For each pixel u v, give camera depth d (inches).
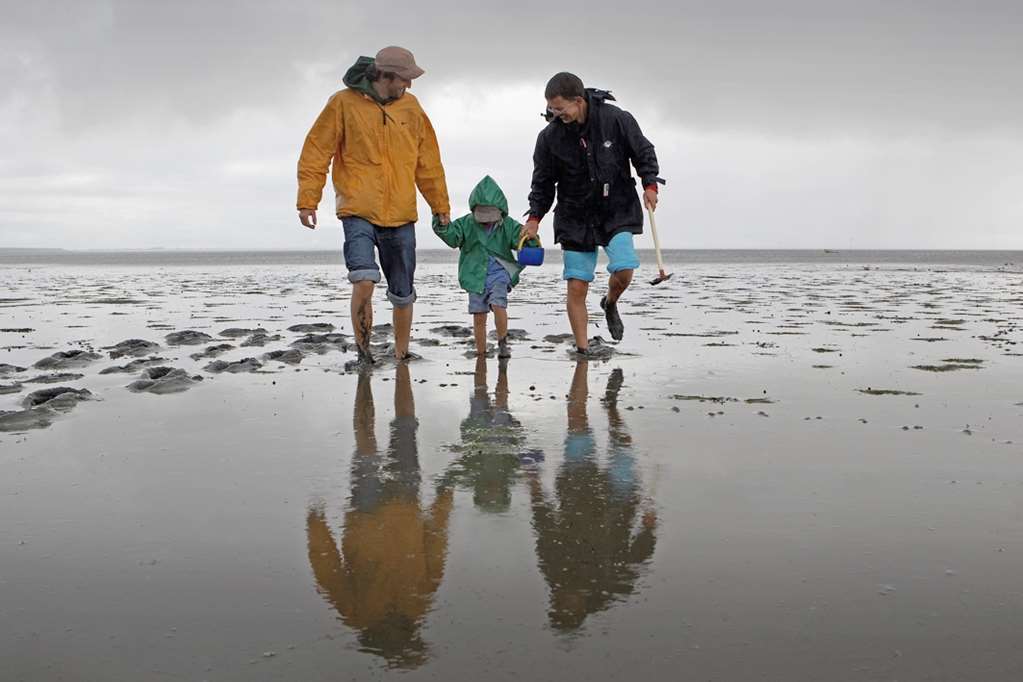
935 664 71.1
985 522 106.3
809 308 461.4
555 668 70.4
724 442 148.9
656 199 263.0
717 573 90.1
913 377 219.6
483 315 271.9
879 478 126.0
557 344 303.9
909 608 81.6
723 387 205.9
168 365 243.1
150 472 130.7
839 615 80.1
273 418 170.9
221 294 637.9
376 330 352.2
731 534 102.0
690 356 262.4
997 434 155.1
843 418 169.3
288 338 319.3
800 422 165.5
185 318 408.8
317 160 247.9
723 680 68.4
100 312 447.8
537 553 96.2
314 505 114.1
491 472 129.8
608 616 80.0
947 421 166.4
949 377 219.6
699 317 401.7
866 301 525.0
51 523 107.4
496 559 94.4
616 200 267.3
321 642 75.4
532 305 509.7
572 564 92.8
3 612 82.2
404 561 94.1
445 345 302.0
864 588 86.3
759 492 119.1
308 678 69.2
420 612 81.3
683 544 98.7
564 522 106.5
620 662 71.2
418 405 184.9
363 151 247.4
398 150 250.7
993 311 437.4
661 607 81.9
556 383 213.5
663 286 752.3
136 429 160.6
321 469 132.3
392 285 258.5
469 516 109.1
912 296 581.3
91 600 84.7
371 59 249.3
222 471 131.2
